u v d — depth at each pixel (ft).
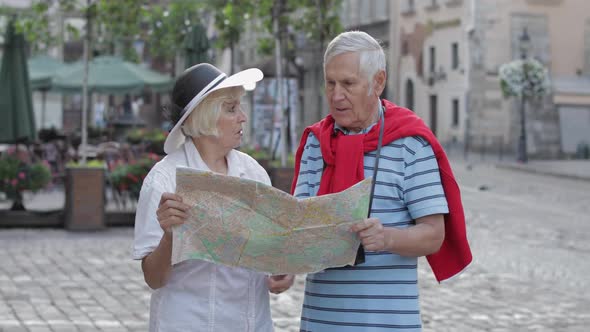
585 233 49.44
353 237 10.66
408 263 11.32
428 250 11.01
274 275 11.90
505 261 37.99
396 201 11.21
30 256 36.55
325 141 11.58
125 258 36.37
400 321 11.13
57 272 32.65
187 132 11.37
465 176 95.61
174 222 10.27
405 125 11.26
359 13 175.63
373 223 10.53
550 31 144.36
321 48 54.29
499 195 74.38
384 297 11.15
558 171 100.73
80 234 44.60
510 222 54.49
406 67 161.38
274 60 72.49
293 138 71.05
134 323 24.38
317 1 53.16
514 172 103.60
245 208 10.38
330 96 11.28
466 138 141.79
